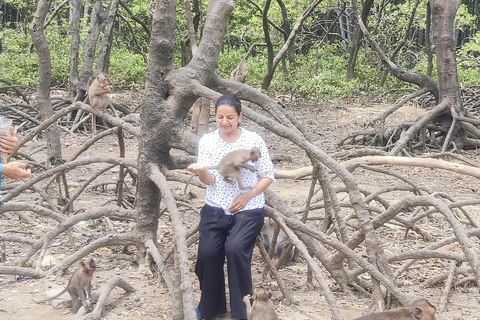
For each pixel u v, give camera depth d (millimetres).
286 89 22344
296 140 4879
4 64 21234
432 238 6906
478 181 10586
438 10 13188
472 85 21594
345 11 31766
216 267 4578
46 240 5488
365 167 6988
